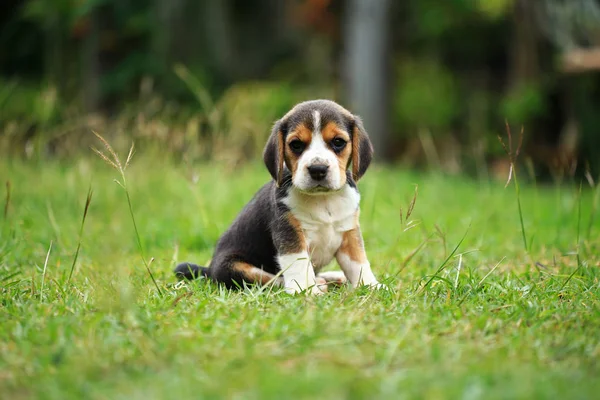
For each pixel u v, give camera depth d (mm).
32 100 24969
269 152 7418
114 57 28453
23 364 4770
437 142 28578
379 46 26172
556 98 24859
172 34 28516
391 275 7871
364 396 4164
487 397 4141
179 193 13602
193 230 10984
